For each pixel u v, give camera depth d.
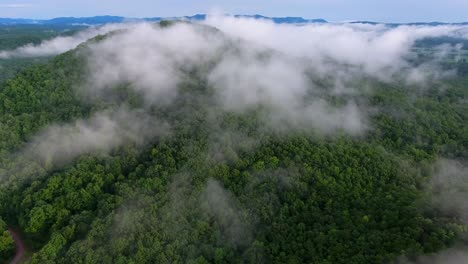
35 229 104.38
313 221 106.81
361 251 89.12
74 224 102.19
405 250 84.88
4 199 115.25
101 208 107.62
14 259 100.06
